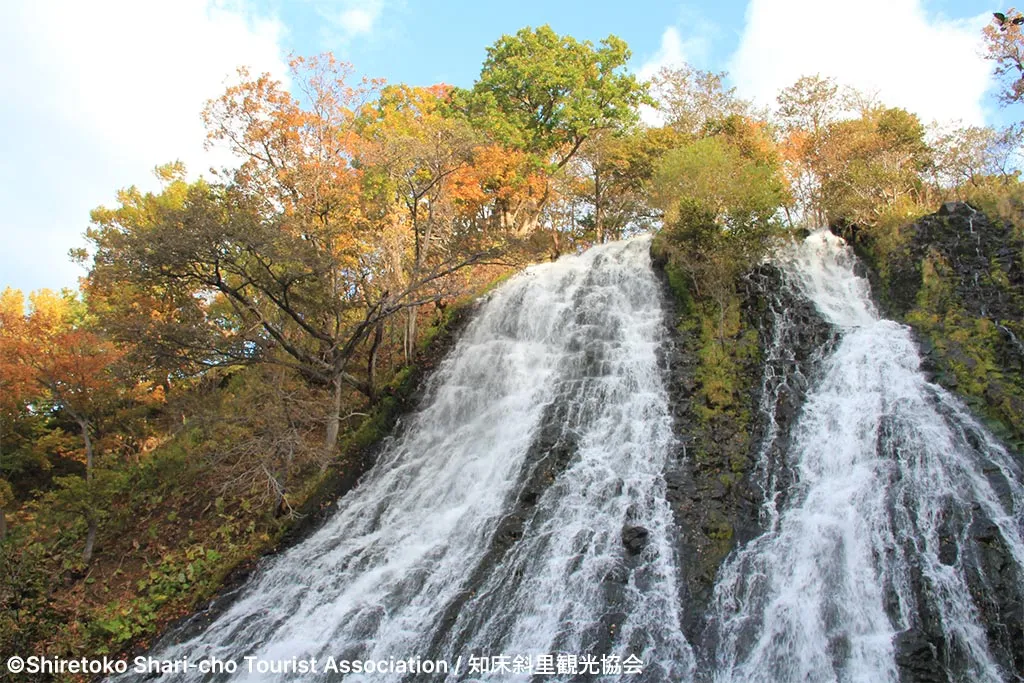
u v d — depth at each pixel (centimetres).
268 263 1858
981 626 1114
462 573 1423
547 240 2428
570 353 1980
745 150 2711
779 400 1639
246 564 1625
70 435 2800
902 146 2436
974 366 1577
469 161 2616
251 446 1723
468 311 2339
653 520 1420
